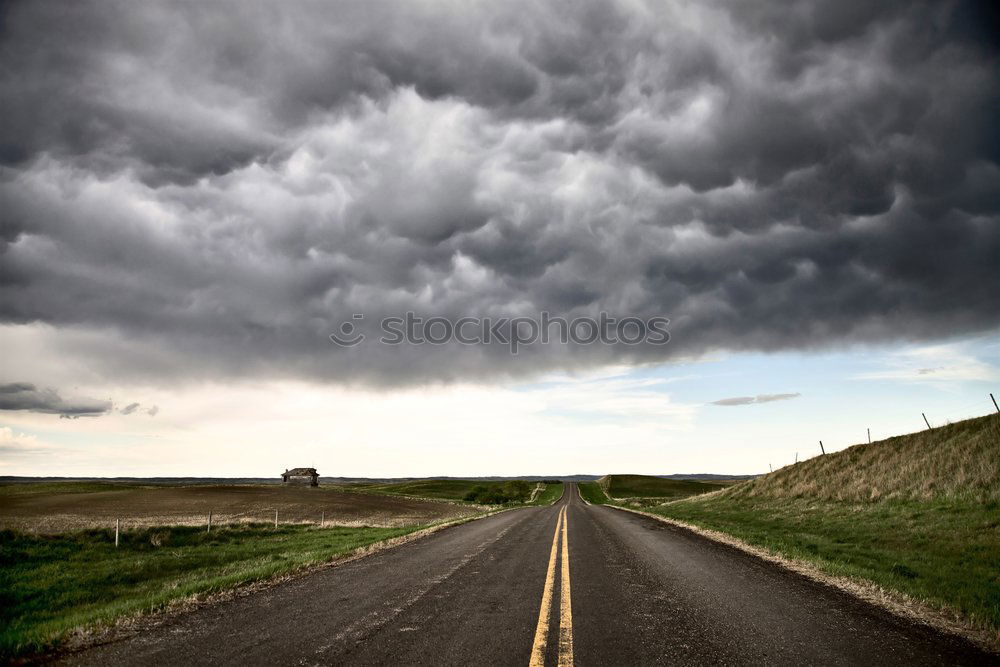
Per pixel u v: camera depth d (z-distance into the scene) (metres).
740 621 6.79
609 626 6.53
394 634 6.18
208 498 58.53
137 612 7.18
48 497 60.31
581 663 5.25
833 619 6.91
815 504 27.20
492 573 10.30
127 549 16.70
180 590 8.62
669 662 5.29
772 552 13.35
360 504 57.69
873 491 24.58
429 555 12.97
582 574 10.18
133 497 59.50
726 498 38.72
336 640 5.96
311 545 18.12
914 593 8.36
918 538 15.84
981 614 7.12
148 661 5.32
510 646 5.75
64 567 13.35
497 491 89.88
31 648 5.72
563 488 137.75
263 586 9.07
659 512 36.03
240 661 5.30
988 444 22.64
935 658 5.49
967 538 14.83
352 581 9.52
